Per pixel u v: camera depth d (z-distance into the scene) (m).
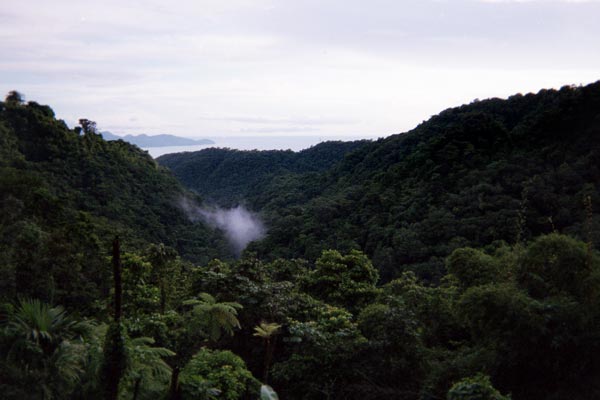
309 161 156.62
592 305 6.99
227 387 7.50
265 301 11.13
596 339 6.62
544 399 6.85
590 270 7.34
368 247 36.41
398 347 8.76
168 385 7.07
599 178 29.03
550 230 26.11
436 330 10.53
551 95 61.59
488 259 9.74
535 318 6.78
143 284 15.20
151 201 71.69
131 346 6.65
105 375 5.77
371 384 8.39
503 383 7.14
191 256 62.84
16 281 11.27
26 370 6.00
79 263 15.69
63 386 6.05
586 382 6.67
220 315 9.18
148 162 90.38
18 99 64.81
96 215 51.75
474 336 7.88
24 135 57.91
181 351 9.70
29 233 12.76
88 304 13.77
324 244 41.31
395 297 11.16
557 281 7.59
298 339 8.95
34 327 6.57
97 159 67.00
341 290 14.84
